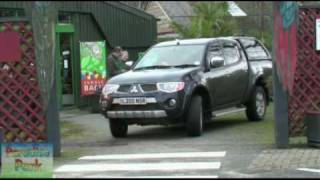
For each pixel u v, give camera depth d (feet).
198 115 72.95
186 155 61.31
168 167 55.21
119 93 72.33
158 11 151.53
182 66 76.74
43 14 60.75
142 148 66.54
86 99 110.83
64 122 92.79
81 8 110.11
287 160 57.82
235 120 89.51
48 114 61.98
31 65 62.64
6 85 63.16
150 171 53.42
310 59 65.92
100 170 54.19
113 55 101.24
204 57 77.56
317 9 65.98
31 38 62.39
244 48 86.63
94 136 77.25
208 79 75.82
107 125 88.28
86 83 108.27
